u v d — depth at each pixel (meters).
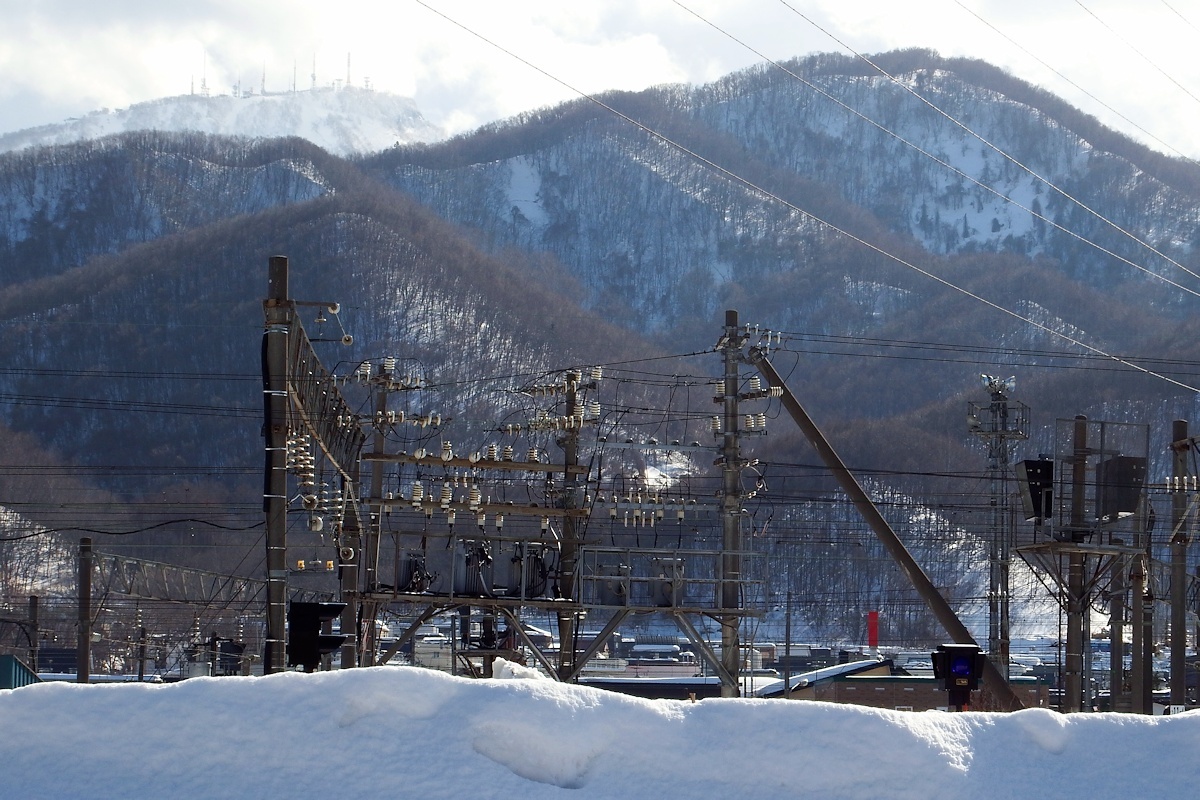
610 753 13.76
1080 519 53.62
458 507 56.00
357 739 13.50
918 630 125.62
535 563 57.31
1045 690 77.50
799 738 14.06
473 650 56.84
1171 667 58.69
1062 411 182.00
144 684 13.88
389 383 54.75
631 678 83.19
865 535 130.50
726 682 54.69
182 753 13.36
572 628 56.34
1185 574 59.03
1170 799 14.27
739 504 55.88
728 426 55.97
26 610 105.12
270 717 13.60
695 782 13.69
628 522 57.22
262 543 121.06
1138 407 180.88
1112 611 57.41
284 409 36.34
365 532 55.19
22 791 12.98
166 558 126.19
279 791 13.12
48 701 13.61
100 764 13.26
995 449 64.50
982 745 14.57
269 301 36.56
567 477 57.12
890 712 14.54
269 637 35.59
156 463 183.25
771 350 55.38
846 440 173.75
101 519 131.00
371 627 55.62
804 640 125.69
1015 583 125.88
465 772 13.29
